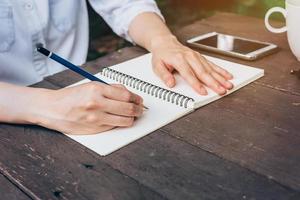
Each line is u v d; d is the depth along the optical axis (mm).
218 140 682
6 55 1147
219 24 1278
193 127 723
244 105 791
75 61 1340
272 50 1036
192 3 2002
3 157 660
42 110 724
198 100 788
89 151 666
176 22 2070
